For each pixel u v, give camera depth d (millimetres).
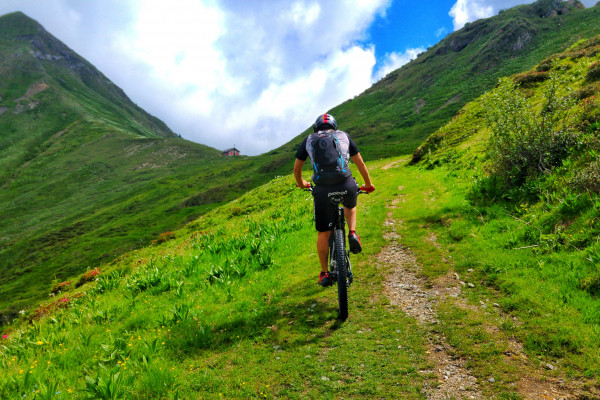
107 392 3768
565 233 6527
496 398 3406
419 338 4590
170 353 4883
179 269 9750
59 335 6324
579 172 7621
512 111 10539
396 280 6621
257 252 9180
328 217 4973
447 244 8188
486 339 4367
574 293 4902
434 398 3494
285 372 4102
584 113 9914
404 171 23625
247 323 5484
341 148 4879
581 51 23875
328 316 5402
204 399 3756
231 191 158875
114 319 6859
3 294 102125
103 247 126125
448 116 172000
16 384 4488
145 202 178375
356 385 3773
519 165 9852
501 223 8250
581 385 3402
